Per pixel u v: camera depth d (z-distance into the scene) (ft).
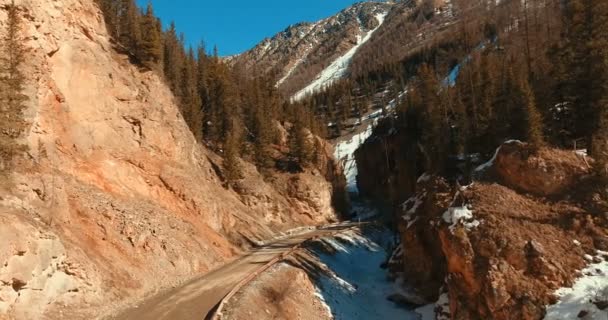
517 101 110.01
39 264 68.59
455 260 82.53
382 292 122.72
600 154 83.10
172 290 95.81
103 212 98.22
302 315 94.48
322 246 151.53
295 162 250.37
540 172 86.89
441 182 111.45
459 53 419.33
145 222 106.52
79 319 71.92
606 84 89.86
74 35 117.08
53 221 82.99
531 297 70.03
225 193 183.01
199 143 195.83
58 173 96.73
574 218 78.69
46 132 99.76
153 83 145.28
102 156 113.70
